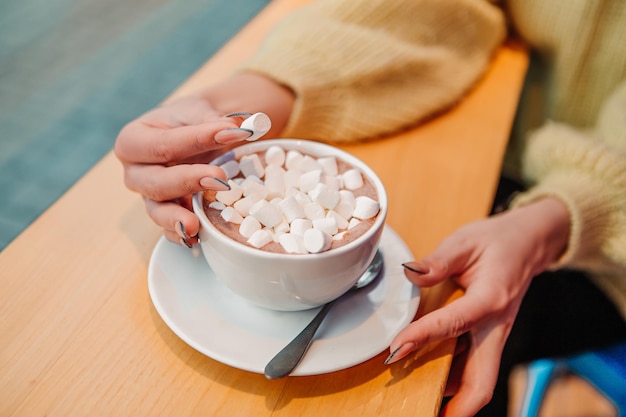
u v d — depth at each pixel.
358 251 0.34
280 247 0.34
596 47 0.71
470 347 0.41
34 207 0.49
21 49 0.65
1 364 0.34
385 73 0.57
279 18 0.72
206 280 0.39
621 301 0.67
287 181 0.37
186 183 0.36
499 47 0.73
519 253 0.44
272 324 0.37
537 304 0.72
